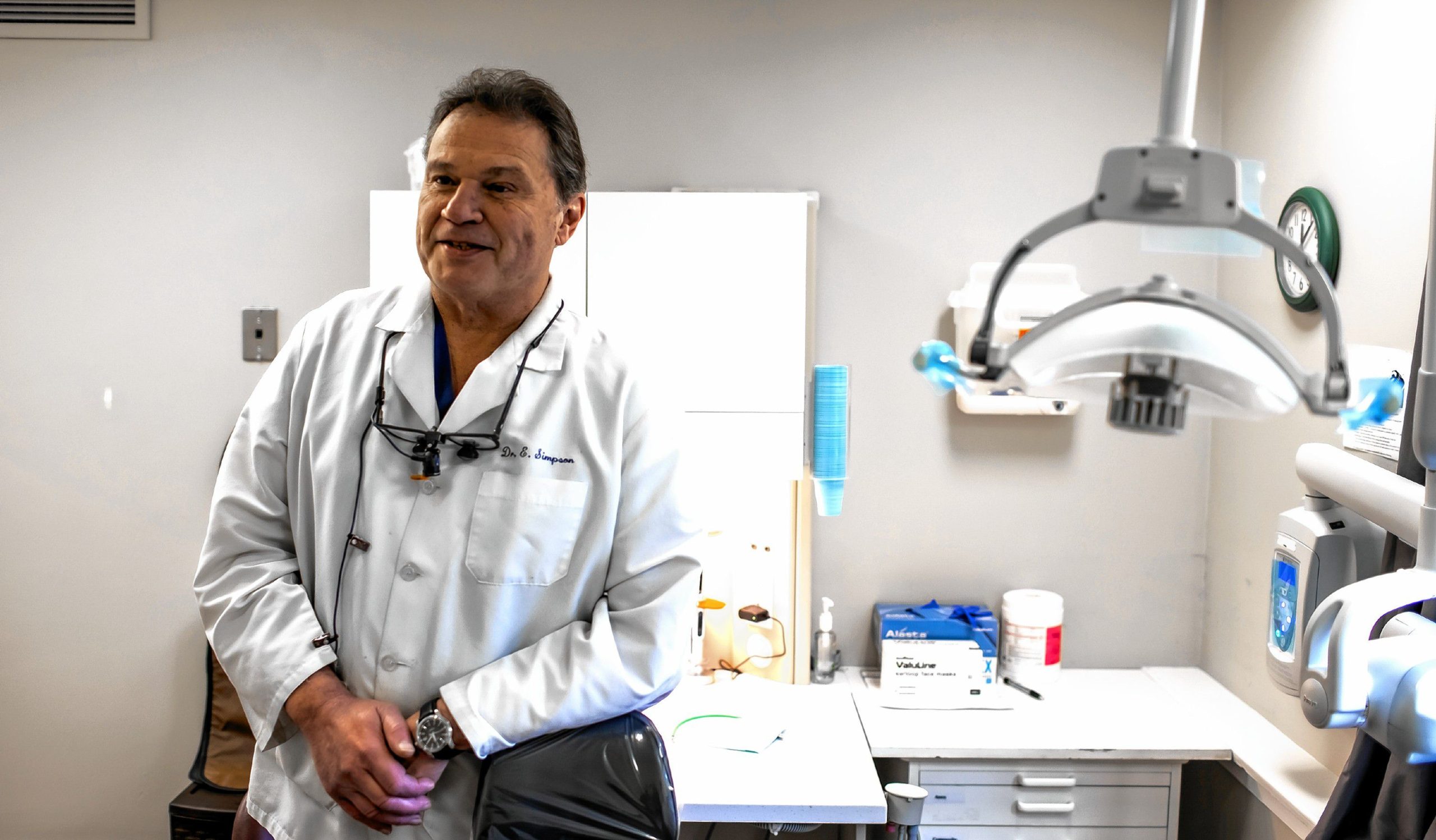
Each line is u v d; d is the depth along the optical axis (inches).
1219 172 29.4
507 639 53.9
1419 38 76.2
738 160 107.7
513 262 51.6
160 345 108.8
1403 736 52.1
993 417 110.0
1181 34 29.7
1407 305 77.4
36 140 106.8
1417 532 64.6
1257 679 100.3
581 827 46.5
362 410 54.4
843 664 112.3
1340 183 86.4
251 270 108.3
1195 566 111.4
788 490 107.6
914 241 108.3
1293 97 93.6
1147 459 110.5
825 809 80.8
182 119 107.0
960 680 100.7
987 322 32.3
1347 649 52.9
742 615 106.2
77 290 108.1
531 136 51.5
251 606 52.9
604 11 106.3
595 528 54.8
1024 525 111.3
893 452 110.5
